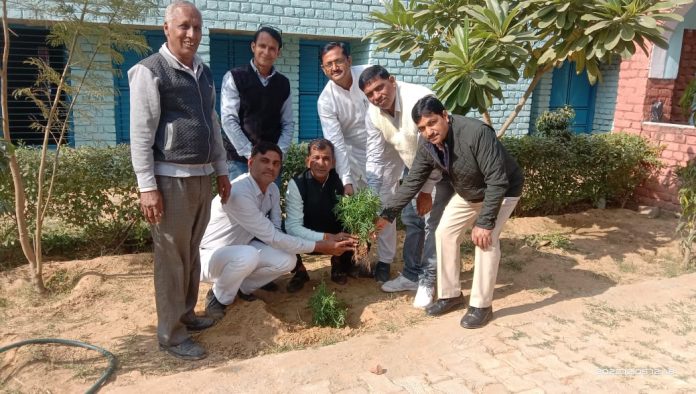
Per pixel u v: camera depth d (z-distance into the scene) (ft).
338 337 13.01
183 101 10.63
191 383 10.35
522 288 15.96
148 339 12.50
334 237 14.14
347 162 15.47
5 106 13.25
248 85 14.92
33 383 10.62
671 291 15.40
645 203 25.61
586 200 26.30
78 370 11.10
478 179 12.43
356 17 28.73
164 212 11.01
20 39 24.32
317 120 31.53
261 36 14.62
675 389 10.44
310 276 16.75
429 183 14.46
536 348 12.01
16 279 15.21
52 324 13.05
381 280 16.30
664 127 24.62
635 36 15.12
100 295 14.75
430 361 11.42
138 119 10.28
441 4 17.10
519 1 17.15
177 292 11.60
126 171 17.34
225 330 12.94
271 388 10.29
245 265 12.98
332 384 10.46
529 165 22.56
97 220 17.83
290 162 19.19
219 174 12.52
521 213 23.79
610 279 16.89
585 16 14.75
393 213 13.70
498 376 10.85
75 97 14.70
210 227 13.80
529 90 18.10
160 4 24.08
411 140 14.21
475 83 15.08
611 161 23.86
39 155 16.80
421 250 15.58
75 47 14.26
